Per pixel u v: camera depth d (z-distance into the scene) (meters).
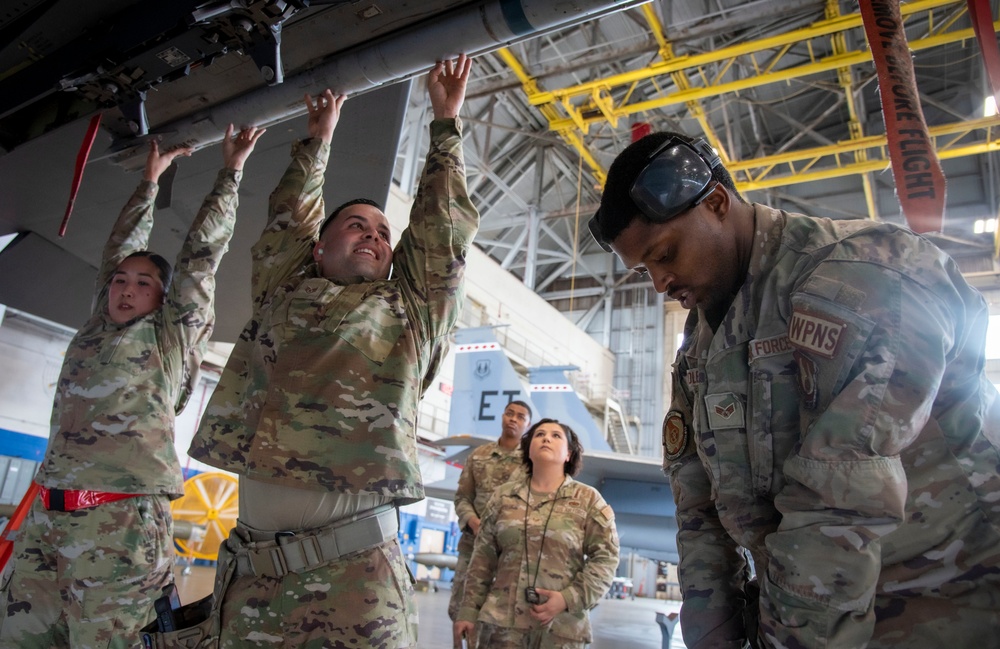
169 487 2.39
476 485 4.13
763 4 12.64
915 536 0.96
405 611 1.49
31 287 4.24
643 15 13.75
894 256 0.93
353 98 2.70
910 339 0.88
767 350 1.02
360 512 1.51
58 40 2.40
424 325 1.78
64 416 2.42
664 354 25.48
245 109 2.53
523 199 22.92
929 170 1.08
